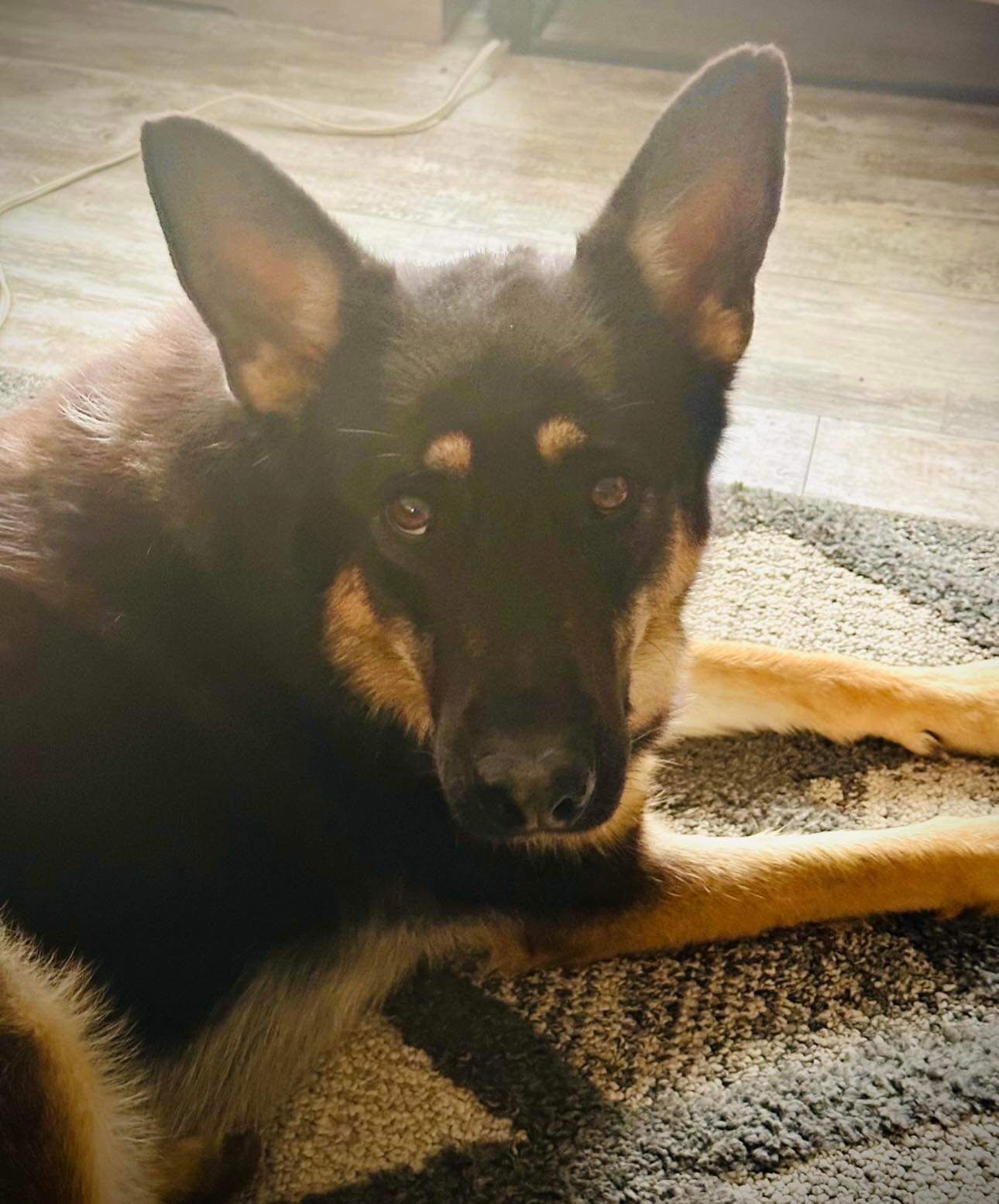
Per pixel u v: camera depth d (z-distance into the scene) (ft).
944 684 2.45
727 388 1.98
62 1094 1.73
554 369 1.74
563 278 1.86
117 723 1.85
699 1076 1.97
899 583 2.76
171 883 1.87
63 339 3.41
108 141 4.22
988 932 2.13
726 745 2.50
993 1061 1.95
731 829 2.33
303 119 4.33
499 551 1.71
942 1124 1.88
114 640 1.87
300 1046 2.03
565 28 4.89
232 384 1.82
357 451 1.78
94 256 3.73
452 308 1.81
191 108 4.40
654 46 4.76
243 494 1.87
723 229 1.88
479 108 4.46
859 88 4.57
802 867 2.12
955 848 2.13
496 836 1.75
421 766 1.99
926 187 4.07
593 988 2.11
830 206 3.97
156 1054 1.90
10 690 1.81
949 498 3.01
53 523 1.91
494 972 2.16
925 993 2.06
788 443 3.15
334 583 1.86
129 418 1.97
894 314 3.55
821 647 2.64
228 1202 1.88
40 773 1.80
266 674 1.94
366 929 2.06
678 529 1.92
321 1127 1.96
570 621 1.71
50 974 1.78
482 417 1.71
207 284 1.77
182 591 1.90
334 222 1.81
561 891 2.06
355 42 4.88
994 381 3.33
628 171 1.85
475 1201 1.84
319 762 1.98
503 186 4.03
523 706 1.66
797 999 2.06
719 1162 1.86
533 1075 1.99
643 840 2.12
